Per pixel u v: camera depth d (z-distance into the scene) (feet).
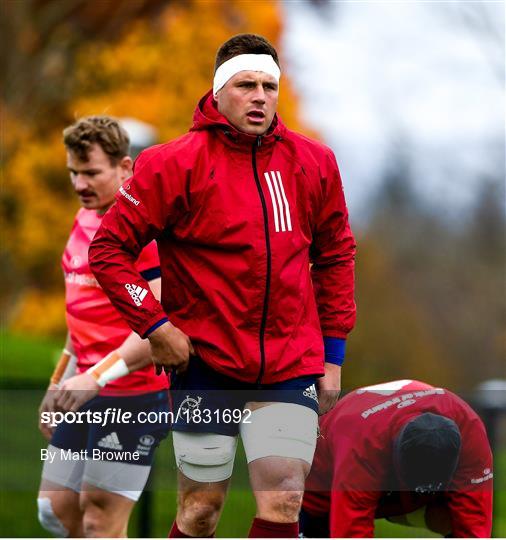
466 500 52.34
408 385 53.62
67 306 58.13
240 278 44.47
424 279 439.22
